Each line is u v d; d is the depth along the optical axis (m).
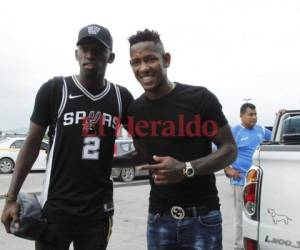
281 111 4.29
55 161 2.86
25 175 2.91
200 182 2.56
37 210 2.80
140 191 12.18
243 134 5.40
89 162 2.84
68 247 2.88
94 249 2.86
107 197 2.94
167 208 2.60
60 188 2.83
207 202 2.58
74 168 2.82
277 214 2.56
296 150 2.52
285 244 2.52
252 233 2.68
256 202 2.66
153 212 2.67
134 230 6.85
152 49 2.59
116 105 2.95
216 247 2.59
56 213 2.80
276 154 2.59
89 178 2.84
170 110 2.61
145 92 2.68
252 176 2.69
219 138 2.58
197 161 2.44
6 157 17.30
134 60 2.63
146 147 2.71
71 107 2.84
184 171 2.40
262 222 2.63
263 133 5.55
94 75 2.85
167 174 2.38
